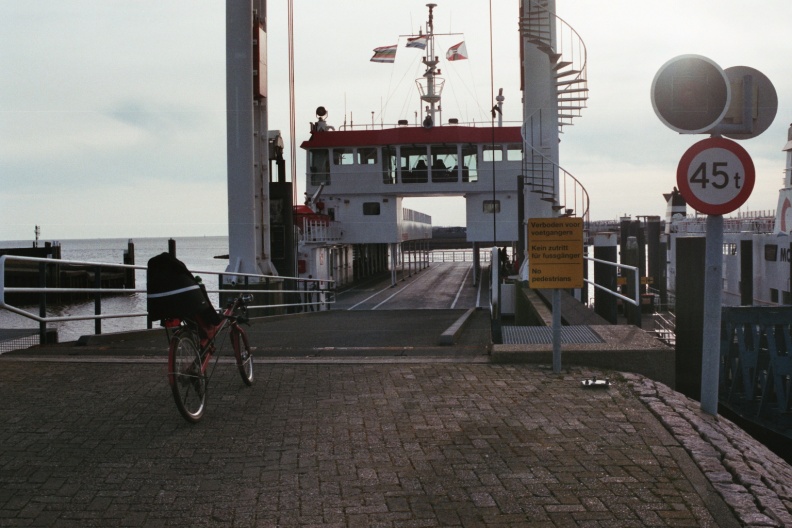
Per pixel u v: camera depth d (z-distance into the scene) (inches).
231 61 866.1
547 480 180.2
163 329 522.3
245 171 871.7
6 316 1306.6
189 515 162.2
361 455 199.3
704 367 237.6
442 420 230.8
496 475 183.9
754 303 1245.1
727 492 171.2
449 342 415.5
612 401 249.4
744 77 231.6
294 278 926.4
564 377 286.0
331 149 1710.1
